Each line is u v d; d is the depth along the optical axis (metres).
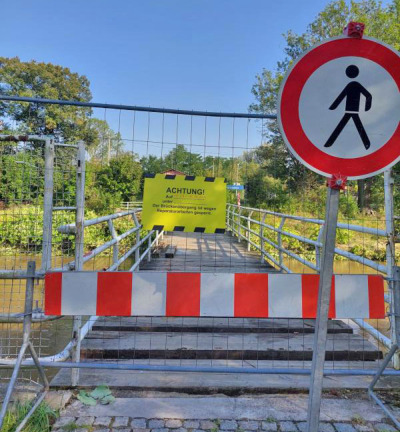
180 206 2.58
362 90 1.68
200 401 2.46
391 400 2.49
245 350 3.21
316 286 2.40
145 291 2.38
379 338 3.20
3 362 2.48
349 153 1.68
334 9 27.38
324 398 2.52
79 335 2.67
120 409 2.33
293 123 1.67
